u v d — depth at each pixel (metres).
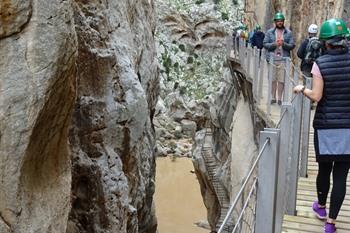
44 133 3.74
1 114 3.35
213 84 48.22
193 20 52.06
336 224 5.62
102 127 6.68
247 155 14.61
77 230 6.22
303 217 5.90
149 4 11.04
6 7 3.32
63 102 3.90
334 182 5.13
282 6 24.72
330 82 4.92
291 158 6.03
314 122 5.11
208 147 24.48
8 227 3.48
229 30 50.75
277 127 4.77
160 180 35.56
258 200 4.24
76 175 6.22
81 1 6.77
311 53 11.04
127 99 7.23
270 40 12.23
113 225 6.52
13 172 3.46
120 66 7.27
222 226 2.88
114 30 7.55
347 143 4.94
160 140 44.62
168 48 51.56
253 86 13.27
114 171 6.75
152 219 10.65
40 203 3.79
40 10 3.51
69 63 3.83
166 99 48.09
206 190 22.14
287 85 9.73
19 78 3.42
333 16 20.05
